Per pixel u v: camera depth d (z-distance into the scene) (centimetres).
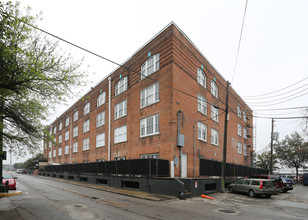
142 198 1490
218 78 2955
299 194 2003
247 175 2883
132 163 1942
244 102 4053
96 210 1062
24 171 6444
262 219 951
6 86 937
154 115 2109
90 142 3347
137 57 2459
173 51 2017
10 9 852
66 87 1078
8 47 845
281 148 4381
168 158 1878
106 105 2986
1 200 1331
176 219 912
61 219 877
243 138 3797
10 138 1173
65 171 3578
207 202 1377
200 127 2353
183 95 2084
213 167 2017
